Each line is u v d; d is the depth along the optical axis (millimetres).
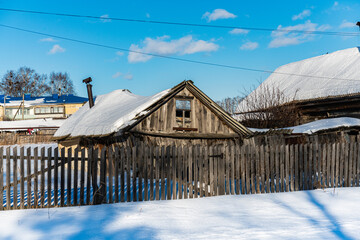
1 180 6699
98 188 7352
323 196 8352
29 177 6836
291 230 5422
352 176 10172
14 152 6809
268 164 8992
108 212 6496
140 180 7691
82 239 4938
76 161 7156
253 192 8742
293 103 24844
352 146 10141
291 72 33156
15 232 5258
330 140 16016
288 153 9320
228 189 8594
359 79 23594
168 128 15273
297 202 7637
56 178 7012
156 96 15523
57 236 5066
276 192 8977
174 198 7926
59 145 22156
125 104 20203
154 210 6672
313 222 5949
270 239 4949
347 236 5078
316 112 24453
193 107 15883
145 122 14820
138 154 7723
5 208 6703
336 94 22578
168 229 5441
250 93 30250
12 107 67062
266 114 24203
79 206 7035
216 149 8477
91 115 21156
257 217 6266
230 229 5465
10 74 87375
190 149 8172
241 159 8711
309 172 9586
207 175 8297
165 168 7945
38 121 56312
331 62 29641
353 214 6562
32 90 89500
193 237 5035
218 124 16203
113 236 5074
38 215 6242
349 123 16656
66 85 96312
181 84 15500
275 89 30969
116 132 14188
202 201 7633
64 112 66188
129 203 7348
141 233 5219
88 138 16078
